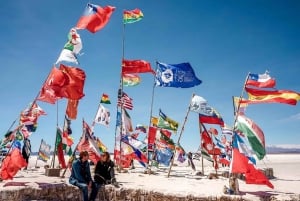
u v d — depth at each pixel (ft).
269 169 67.05
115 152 69.97
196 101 59.77
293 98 43.29
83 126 51.80
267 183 40.37
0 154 57.62
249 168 41.09
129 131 67.36
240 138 43.50
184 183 49.73
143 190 43.47
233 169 41.45
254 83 45.39
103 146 66.28
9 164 43.88
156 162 73.05
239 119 43.96
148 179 54.44
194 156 84.89
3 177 43.60
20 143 45.57
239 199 39.52
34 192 42.29
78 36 49.55
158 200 42.32
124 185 46.16
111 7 55.67
